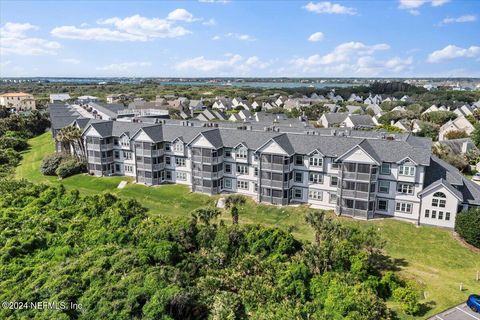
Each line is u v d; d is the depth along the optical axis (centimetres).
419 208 5203
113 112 10375
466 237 4659
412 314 3450
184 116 15812
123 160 7656
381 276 4009
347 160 5397
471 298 3516
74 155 8294
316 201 6034
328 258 4022
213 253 4397
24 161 9231
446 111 14712
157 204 6388
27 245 4684
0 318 3494
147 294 3525
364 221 5384
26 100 19675
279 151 5859
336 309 3334
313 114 16838
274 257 4228
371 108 18488
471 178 7425
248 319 3472
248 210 6000
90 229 5022
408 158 5206
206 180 6519
